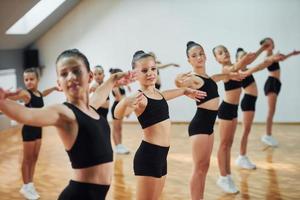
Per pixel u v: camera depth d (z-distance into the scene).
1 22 6.34
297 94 7.27
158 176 2.53
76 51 1.71
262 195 3.86
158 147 2.53
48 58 8.44
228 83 3.94
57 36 8.33
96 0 8.02
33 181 4.42
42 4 7.40
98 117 1.74
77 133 1.62
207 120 3.15
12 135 7.08
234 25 7.43
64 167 4.97
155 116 2.51
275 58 4.05
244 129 4.76
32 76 3.95
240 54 4.85
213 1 7.46
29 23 7.58
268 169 4.68
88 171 1.65
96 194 1.66
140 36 7.89
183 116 7.81
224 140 4.00
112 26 8.02
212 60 7.58
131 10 7.87
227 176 4.05
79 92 1.66
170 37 7.75
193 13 7.59
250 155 5.31
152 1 7.75
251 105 4.71
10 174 4.75
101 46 8.12
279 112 7.39
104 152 1.69
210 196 3.87
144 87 2.58
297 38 7.21
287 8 7.19
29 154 3.91
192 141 3.18
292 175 4.45
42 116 1.48
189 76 3.15
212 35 7.55
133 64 2.62
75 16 8.17
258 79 7.36
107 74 8.17
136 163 2.56
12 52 8.00
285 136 6.41
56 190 4.12
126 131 7.23
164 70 7.80
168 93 2.71
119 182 4.35
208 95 3.15
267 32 7.32
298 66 7.21
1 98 1.37
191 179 3.22
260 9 7.29
